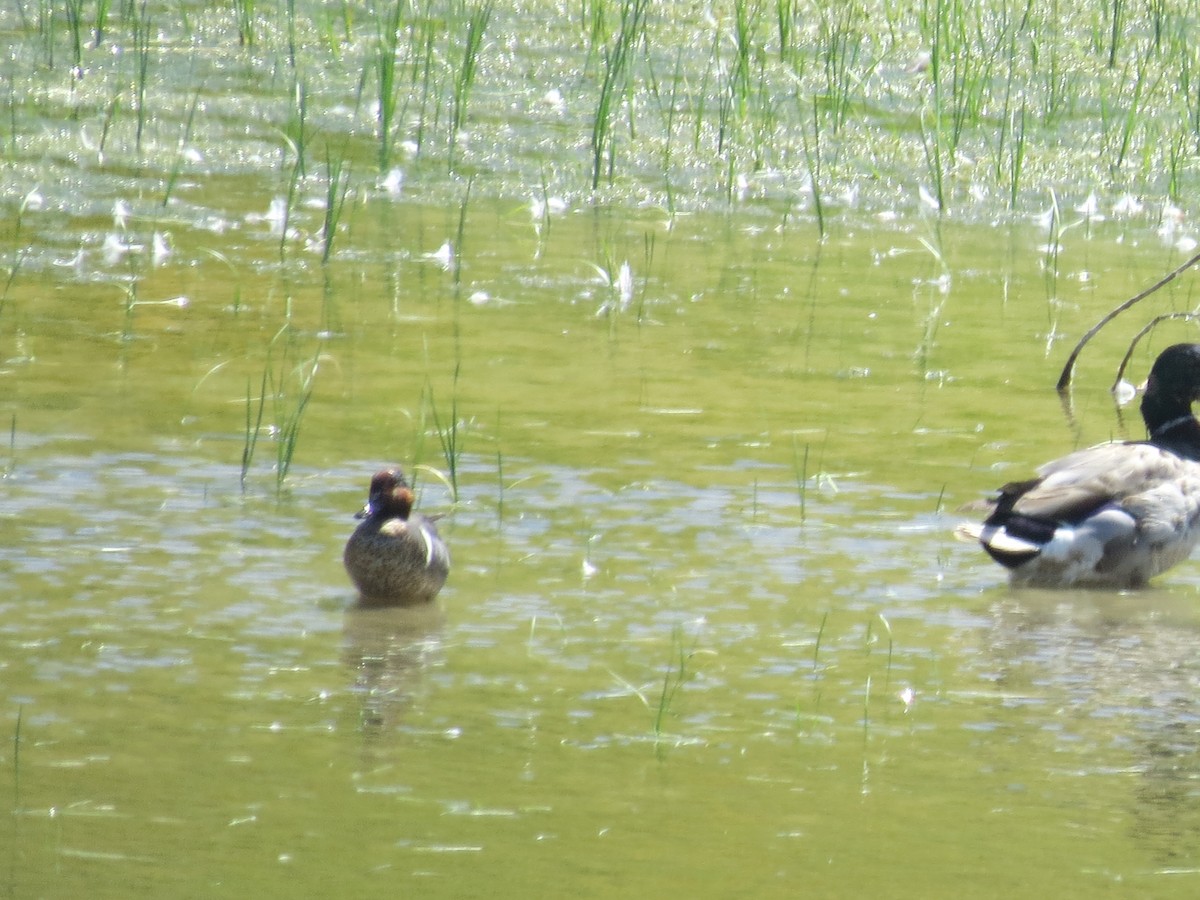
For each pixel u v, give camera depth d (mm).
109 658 9805
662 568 11508
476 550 11695
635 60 25859
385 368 15203
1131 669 10398
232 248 18516
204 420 13750
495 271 18266
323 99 23859
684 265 18828
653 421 14242
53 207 19453
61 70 23922
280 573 11156
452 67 25188
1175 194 22281
